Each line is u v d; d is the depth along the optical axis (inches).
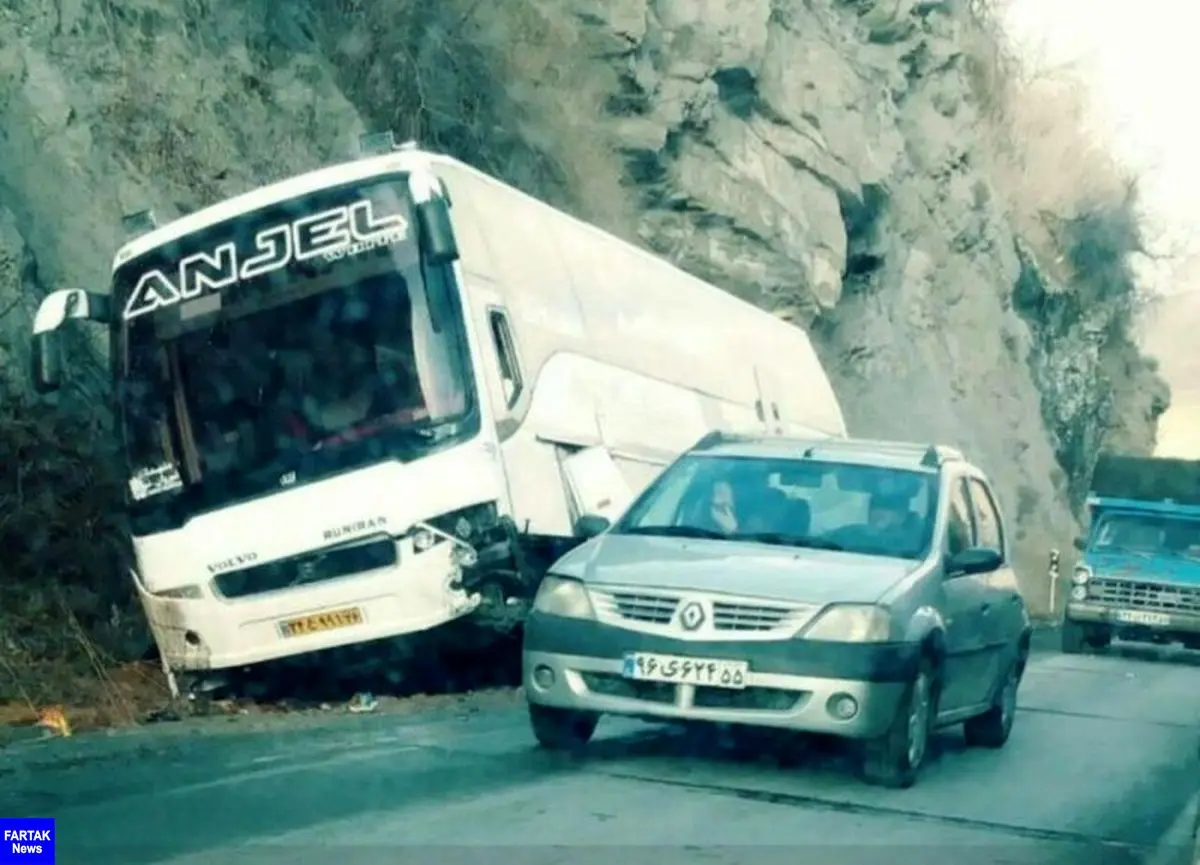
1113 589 1045.8
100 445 591.5
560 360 556.4
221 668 488.1
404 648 493.0
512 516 485.4
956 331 1609.3
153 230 510.3
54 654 507.5
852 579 360.2
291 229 487.2
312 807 312.0
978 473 457.1
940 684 383.9
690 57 1150.3
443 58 987.3
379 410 477.1
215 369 489.1
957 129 1643.7
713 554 373.1
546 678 361.7
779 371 869.8
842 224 1280.8
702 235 1168.2
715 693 347.3
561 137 1075.9
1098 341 2105.1
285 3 869.2
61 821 294.2
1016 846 319.6
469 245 502.6
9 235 597.9
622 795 337.4
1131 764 460.1
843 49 1409.9
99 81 725.3
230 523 480.4
